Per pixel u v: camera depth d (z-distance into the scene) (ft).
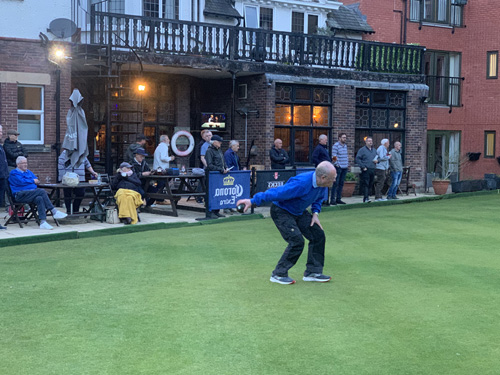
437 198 57.31
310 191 21.39
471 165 81.87
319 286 21.98
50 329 16.92
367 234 34.68
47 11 47.11
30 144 46.55
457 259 27.32
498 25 79.41
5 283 22.30
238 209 21.50
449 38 81.35
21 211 37.11
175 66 52.34
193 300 19.94
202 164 46.60
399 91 63.77
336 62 60.85
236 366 14.21
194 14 60.64
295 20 70.18
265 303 19.60
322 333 16.60
